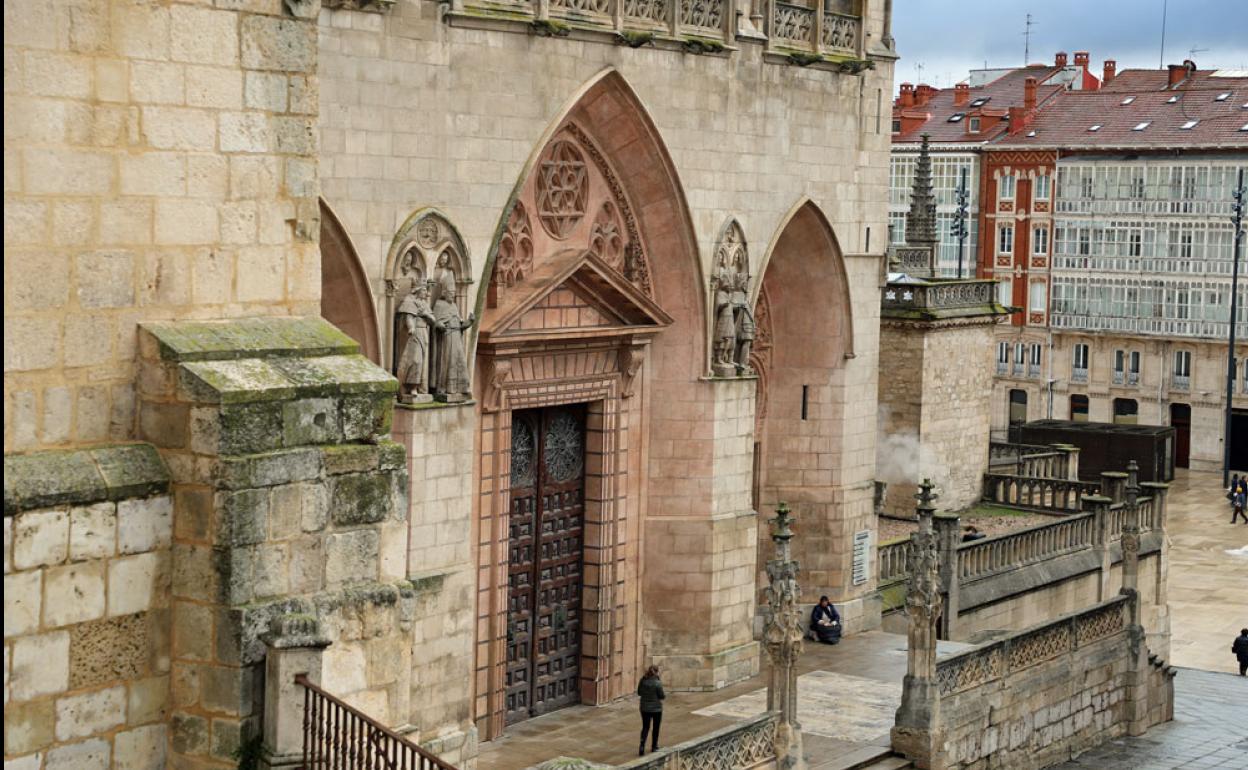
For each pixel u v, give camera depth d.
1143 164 121.25
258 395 20.17
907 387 71.12
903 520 71.19
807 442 53.03
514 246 41.28
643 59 43.31
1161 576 65.94
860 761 41.16
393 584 21.62
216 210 20.69
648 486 46.59
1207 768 50.81
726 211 46.59
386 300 36.88
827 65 49.66
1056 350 126.38
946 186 131.12
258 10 20.88
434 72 37.41
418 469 37.25
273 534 20.34
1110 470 97.25
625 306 44.53
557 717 44.19
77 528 19.41
